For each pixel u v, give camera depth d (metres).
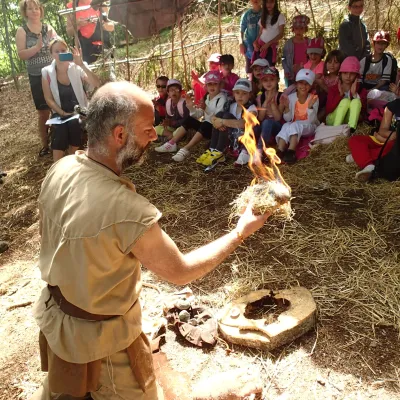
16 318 3.27
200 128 5.21
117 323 1.75
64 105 5.16
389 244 3.42
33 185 5.22
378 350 2.61
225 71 5.59
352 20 5.79
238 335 2.73
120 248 1.61
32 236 4.32
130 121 1.59
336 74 5.31
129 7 5.11
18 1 8.76
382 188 4.11
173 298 3.15
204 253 1.80
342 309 2.90
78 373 1.75
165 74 7.15
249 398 2.34
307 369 2.54
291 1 8.73
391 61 5.53
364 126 5.11
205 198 4.39
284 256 3.42
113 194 1.61
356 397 2.37
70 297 1.68
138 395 1.86
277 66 7.58
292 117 4.97
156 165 5.13
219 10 6.54
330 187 4.23
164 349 2.79
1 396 2.67
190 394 2.34
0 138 6.62
